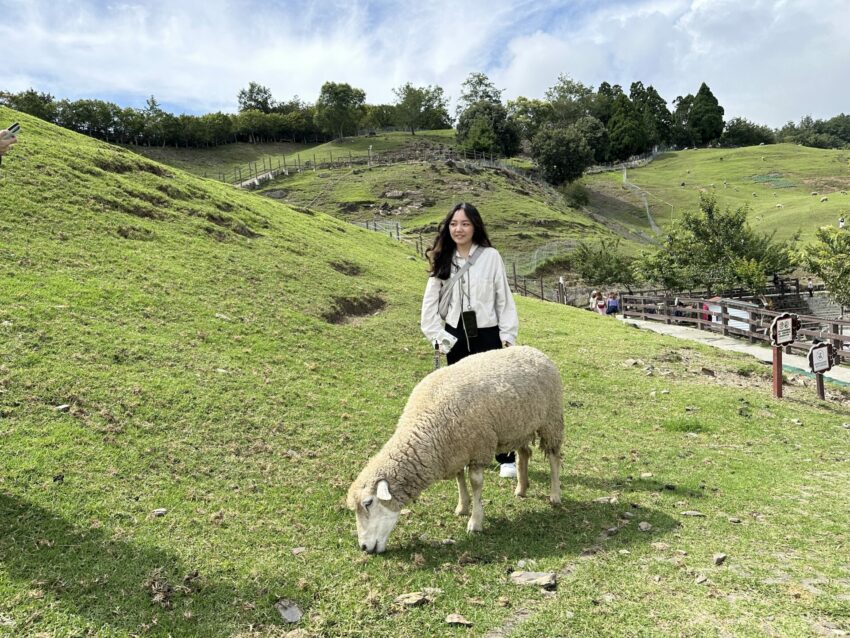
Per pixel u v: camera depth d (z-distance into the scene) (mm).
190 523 4816
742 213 30172
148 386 7273
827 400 11188
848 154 103375
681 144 134500
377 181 67125
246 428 6898
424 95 134000
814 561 4512
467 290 6074
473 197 63094
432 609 3900
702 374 12688
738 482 6359
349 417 7789
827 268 25656
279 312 11867
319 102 114562
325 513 5309
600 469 6785
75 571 3998
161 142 105875
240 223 16969
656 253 31391
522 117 112562
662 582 4199
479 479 5062
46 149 15586
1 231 10930
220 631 3609
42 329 7980
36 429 5805
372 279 17516
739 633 3518
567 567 4473
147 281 11148
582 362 12414
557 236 53219
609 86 147375
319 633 3637
